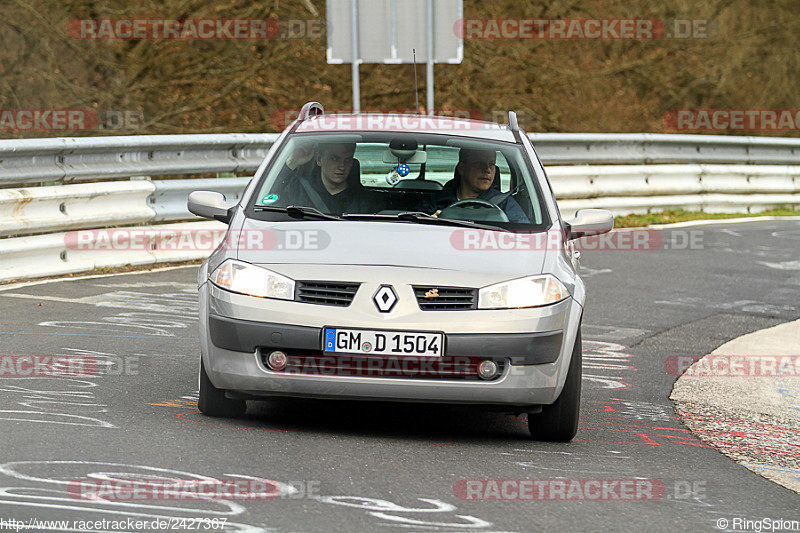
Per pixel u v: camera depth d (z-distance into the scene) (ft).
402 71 286.87
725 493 63.05
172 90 261.65
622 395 92.84
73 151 138.21
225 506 51.57
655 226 221.46
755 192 267.18
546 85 303.68
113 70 256.52
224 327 69.21
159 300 121.08
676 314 135.74
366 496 55.31
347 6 193.98
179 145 155.43
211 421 71.36
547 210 80.33
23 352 90.94
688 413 87.61
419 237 73.87
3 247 125.59
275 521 49.75
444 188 80.59
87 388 78.69
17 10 245.04
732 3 321.93
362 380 68.08
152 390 79.87
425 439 71.00
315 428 71.77
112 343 97.09
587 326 125.80
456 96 293.84
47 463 57.41
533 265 72.59
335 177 80.18
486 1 298.76
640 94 317.22
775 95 325.42
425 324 67.77
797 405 93.71
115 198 144.87
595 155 229.86
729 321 133.28
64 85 248.93
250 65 258.78
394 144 82.38
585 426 80.28
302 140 83.76
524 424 79.51
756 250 195.83
